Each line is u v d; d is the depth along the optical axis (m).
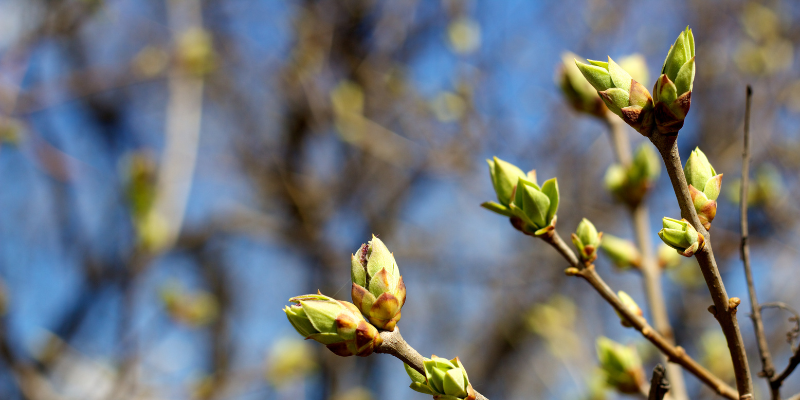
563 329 4.02
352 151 6.01
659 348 1.35
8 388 3.34
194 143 3.74
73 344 4.29
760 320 1.27
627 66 1.80
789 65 5.23
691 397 3.62
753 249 4.35
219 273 6.88
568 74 1.95
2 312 3.26
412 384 1.05
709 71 5.46
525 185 1.24
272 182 6.09
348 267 5.74
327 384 4.87
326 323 0.99
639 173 1.92
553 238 1.27
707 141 5.25
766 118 4.74
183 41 4.42
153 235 3.17
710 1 5.77
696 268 4.03
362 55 5.89
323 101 5.55
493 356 6.89
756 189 3.90
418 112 5.59
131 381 3.32
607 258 1.97
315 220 5.75
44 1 3.94
